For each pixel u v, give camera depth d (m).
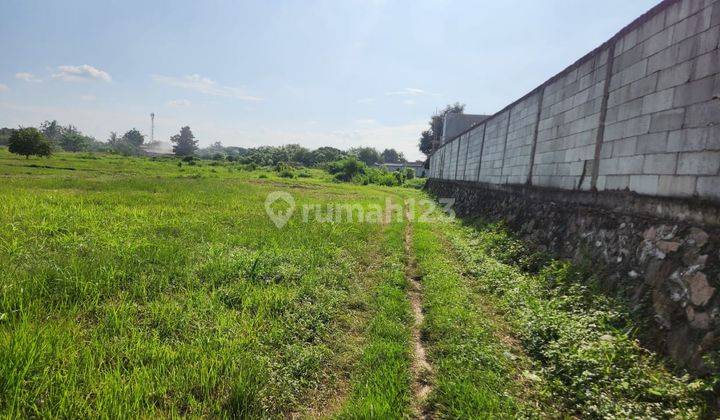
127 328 3.65
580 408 3.04
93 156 48.22
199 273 5.24
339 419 2.85
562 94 7.71
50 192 12.10
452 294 5.40
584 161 6.63
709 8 3.95
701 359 3.08
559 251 6.57
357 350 3.89
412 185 37.59
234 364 3.17
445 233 10.62
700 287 3.47
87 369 2.94
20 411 2.44
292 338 3.90
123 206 9.96
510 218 9.73
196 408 2.73
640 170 5.00
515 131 10.78
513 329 4.53
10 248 5.30
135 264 5.24
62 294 4.09
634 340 3.67
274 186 23.17
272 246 7.01
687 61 4.24
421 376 3.57
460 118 32.56
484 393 3.14
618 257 4.95
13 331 3.23
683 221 4.14
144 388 2.78
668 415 2.80
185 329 3.78
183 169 35.81
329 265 6.38
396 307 4.91
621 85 5.59
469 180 16.78
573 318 4.36
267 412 2.86
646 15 5.04
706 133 3.90
